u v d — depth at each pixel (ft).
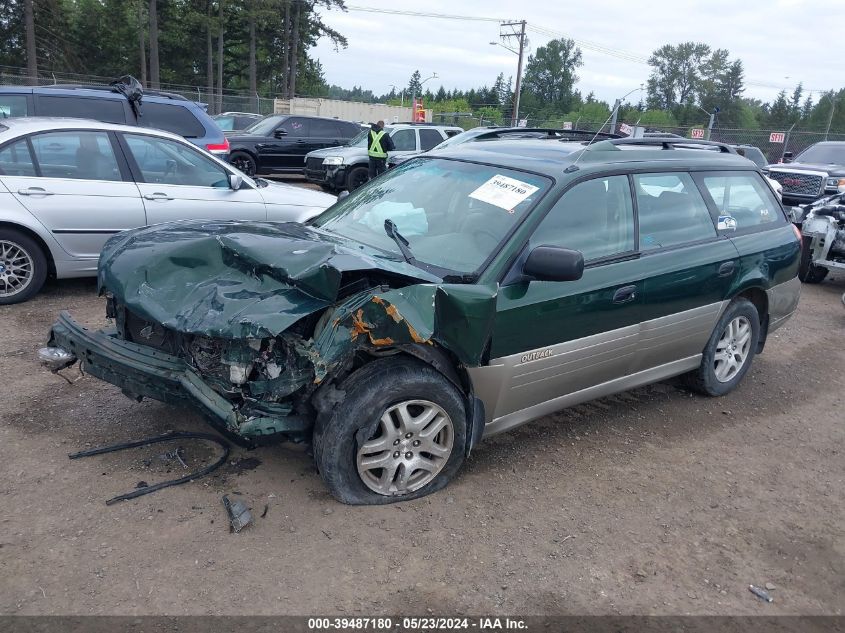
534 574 10.01
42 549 9.60
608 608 9.46
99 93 30.53
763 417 16.44
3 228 19.93
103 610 8.61
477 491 12.03
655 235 14.25
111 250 12.10
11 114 28.89
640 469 13.38
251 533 10.27
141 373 10.82
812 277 32.76
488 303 10.85
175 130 32.37
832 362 21.11
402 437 11.12
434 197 13.48
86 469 11.66
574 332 12.58
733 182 16.71
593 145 13.84
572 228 12.64
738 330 17.01
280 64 200.75
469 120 125.29
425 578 9.71
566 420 15.33
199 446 12.60
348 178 49.60
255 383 9.99
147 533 10.10
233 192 23.26
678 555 10.78
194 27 180.75
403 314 9.89
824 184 43.24
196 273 10.93
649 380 15.08
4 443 12.33
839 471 14.05
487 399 11.91
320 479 11.79
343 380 10.63
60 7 163.43
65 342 12.03
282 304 9.82
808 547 11.27
